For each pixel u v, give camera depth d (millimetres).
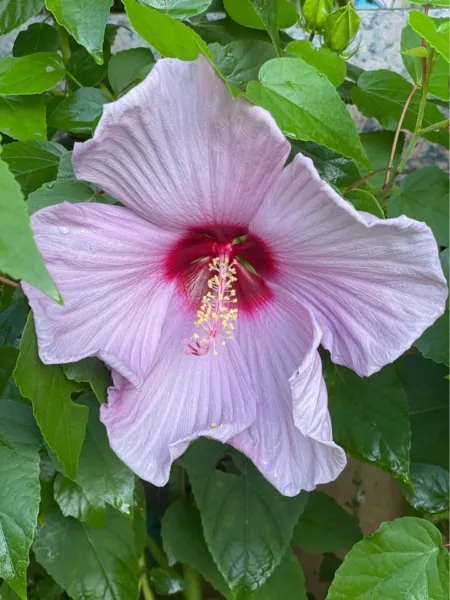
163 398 288
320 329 265
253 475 385
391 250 245
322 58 331
